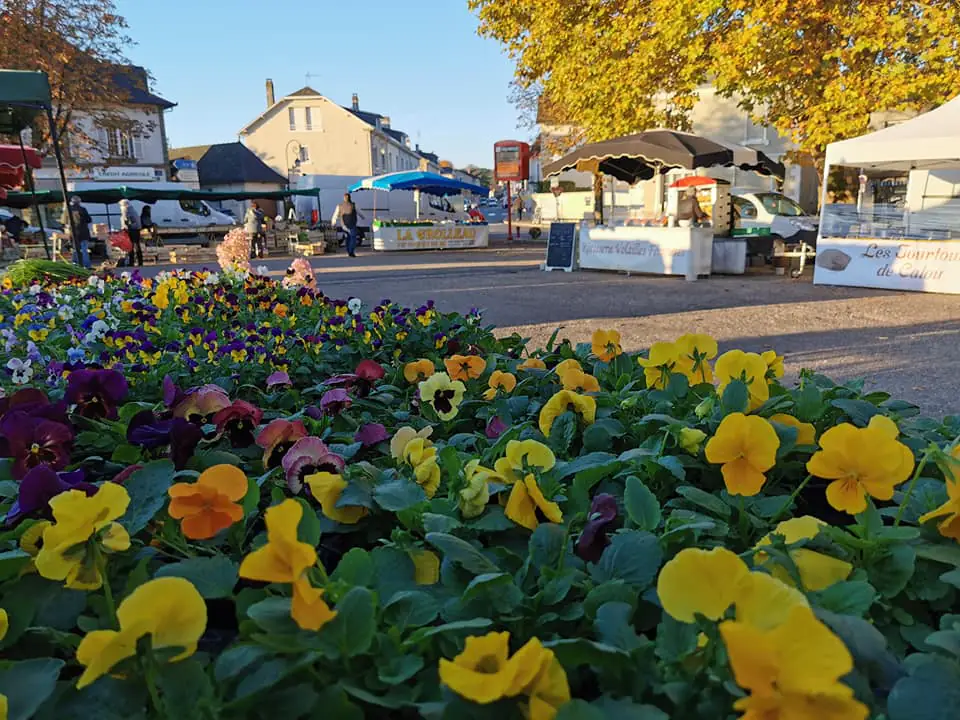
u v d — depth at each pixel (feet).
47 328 15.75
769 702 2.41
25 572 4.28
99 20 94.48
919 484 5.46
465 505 4.92
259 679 3.16
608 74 58.18
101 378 7.12
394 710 3.37
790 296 37.58
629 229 50.06
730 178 92.84
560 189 121.19
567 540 4.38
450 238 87.04
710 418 6.20
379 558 4.27
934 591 4.12
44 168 123.54
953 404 16.65
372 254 81.10
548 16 58.85
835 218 41.63
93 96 96.68
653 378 8.25
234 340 13.05
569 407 7.16
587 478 5.29
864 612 3.62
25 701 3.17
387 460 6.33
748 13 49.29
